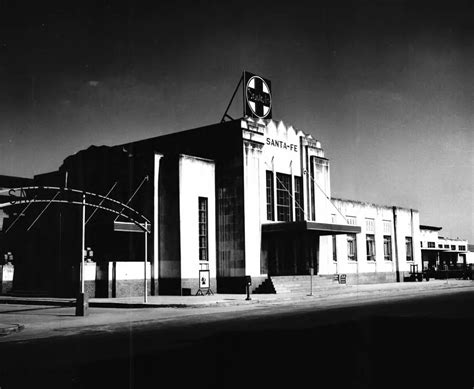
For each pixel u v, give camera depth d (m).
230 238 33.56
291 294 30.47
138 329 14.78
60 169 39.22
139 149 39.97
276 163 36.50
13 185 41.00
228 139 34.50
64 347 11.76
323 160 40.28
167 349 10.91
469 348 10.17
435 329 13.06
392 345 10.66
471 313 17.08
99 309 22.88
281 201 36.84
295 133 38.59
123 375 8.41
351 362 8.95
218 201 34.41
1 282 36.25
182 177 32.12
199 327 14.77
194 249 32.22
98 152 36.50
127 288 30.17
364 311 18.39
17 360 10.21
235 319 16.81
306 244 37.31
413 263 52.72
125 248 33.59
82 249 20.84
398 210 51.81
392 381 7.50
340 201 44.53
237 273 32.94
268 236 34.81
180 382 7.81
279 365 8.87
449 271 57.84
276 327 14.16
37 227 39.22
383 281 48.41
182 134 37.34
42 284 36.84
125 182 34.28
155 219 32.34
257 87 36.72
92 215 34.19
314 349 10.40
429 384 7.27
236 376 8.11
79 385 7.84
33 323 17.30
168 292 31.45
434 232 61.94
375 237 48.19
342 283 38.31
